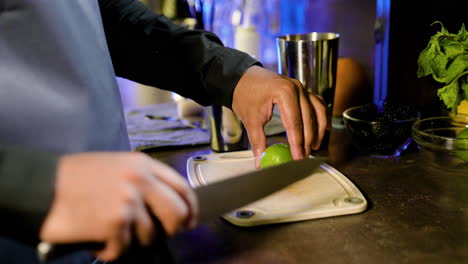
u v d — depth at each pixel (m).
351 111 1.12
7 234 0.50
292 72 1.15
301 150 0.90
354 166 1.04
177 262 0.70
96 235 0.47
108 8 1.00
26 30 0.68
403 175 0.98
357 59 1.35
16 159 0.48
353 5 1.33
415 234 0.75
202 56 0.99
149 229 0.50
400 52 1.23
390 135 1.04
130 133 1.32
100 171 0.47
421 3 1.17
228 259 0.71
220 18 1.74
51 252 0.47
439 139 0.97
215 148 1.18
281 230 0.78
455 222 0.79
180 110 1.45
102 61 0.79
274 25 1.63
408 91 1.24
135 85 2.04
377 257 0.70
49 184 0.47
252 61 0.99
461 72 0.93
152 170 0.50
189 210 0.53
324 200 0.85
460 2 1.10
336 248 0.72
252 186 0.70
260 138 0.96
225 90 0.97
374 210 0.84
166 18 1.04
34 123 0.68
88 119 0.72
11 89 0.67
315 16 1.47
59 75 0.70
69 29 0.73
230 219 0.79
